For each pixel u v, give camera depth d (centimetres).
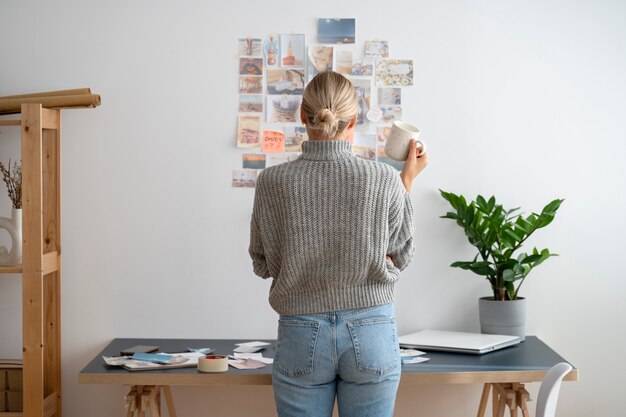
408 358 264
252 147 313
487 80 315
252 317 316
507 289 301
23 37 312
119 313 315
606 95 315
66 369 314
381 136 313
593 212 317
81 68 313
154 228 314
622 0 314
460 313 315
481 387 316
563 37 315
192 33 313
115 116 313
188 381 244
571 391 319
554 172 316
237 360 264
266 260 216
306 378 206
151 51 313
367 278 208
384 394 207
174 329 316
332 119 204
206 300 315
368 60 313
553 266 317
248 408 316
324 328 204
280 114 313
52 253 301
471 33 314
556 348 318
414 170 236
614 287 317
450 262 316
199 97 313
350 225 203
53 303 309
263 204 210
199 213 314
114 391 315
